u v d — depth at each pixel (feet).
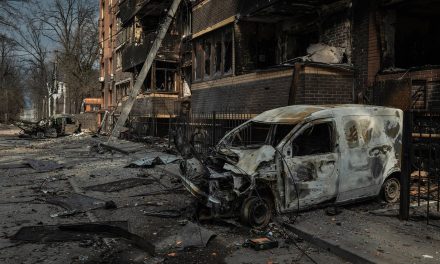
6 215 24.11
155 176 37.40
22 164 47.91
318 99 33.40
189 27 75.15
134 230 19.56
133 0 87.61
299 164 21.25
